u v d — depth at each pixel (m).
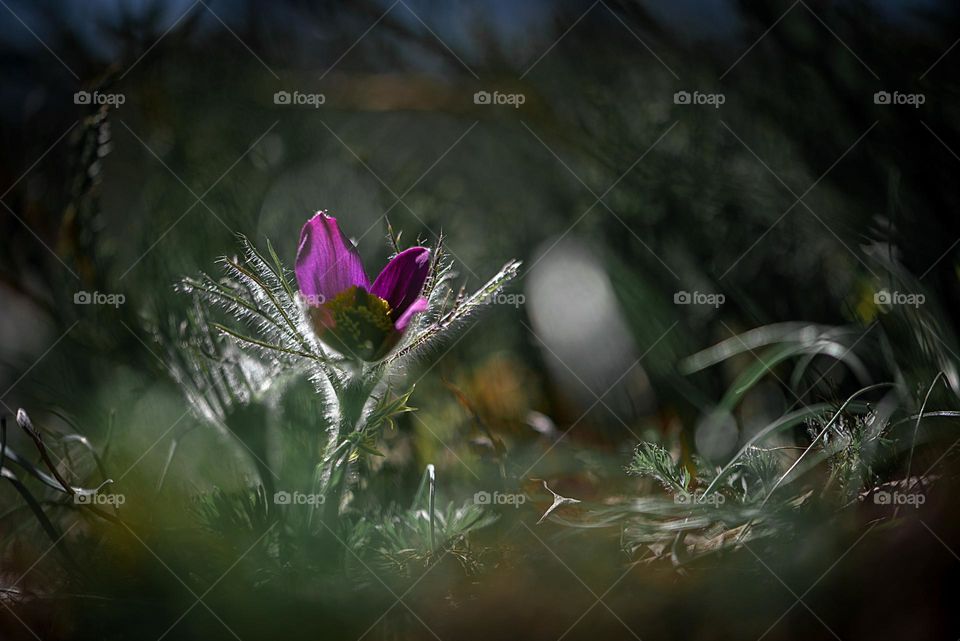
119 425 0.74
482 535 0.65
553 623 0.62
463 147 1.06
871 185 0.79
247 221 0.83
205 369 0.69
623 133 0.89
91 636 0.64
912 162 0.77
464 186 1.02
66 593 0.65
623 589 0.62
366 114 1.08
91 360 0.79
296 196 0.92
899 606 0.61
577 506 0.66
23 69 0.93
